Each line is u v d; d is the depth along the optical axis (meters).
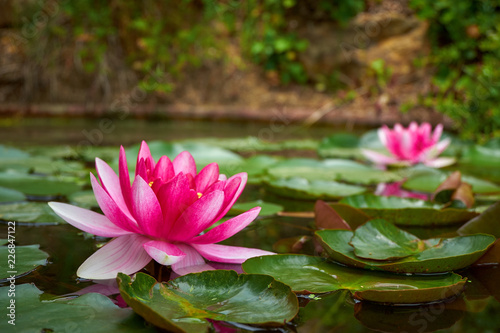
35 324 0.63
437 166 1.43
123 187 0.75
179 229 0.74
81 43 2.97
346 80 2.86
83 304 0.66
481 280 0.73
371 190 1.07
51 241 0.80
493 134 2.04
